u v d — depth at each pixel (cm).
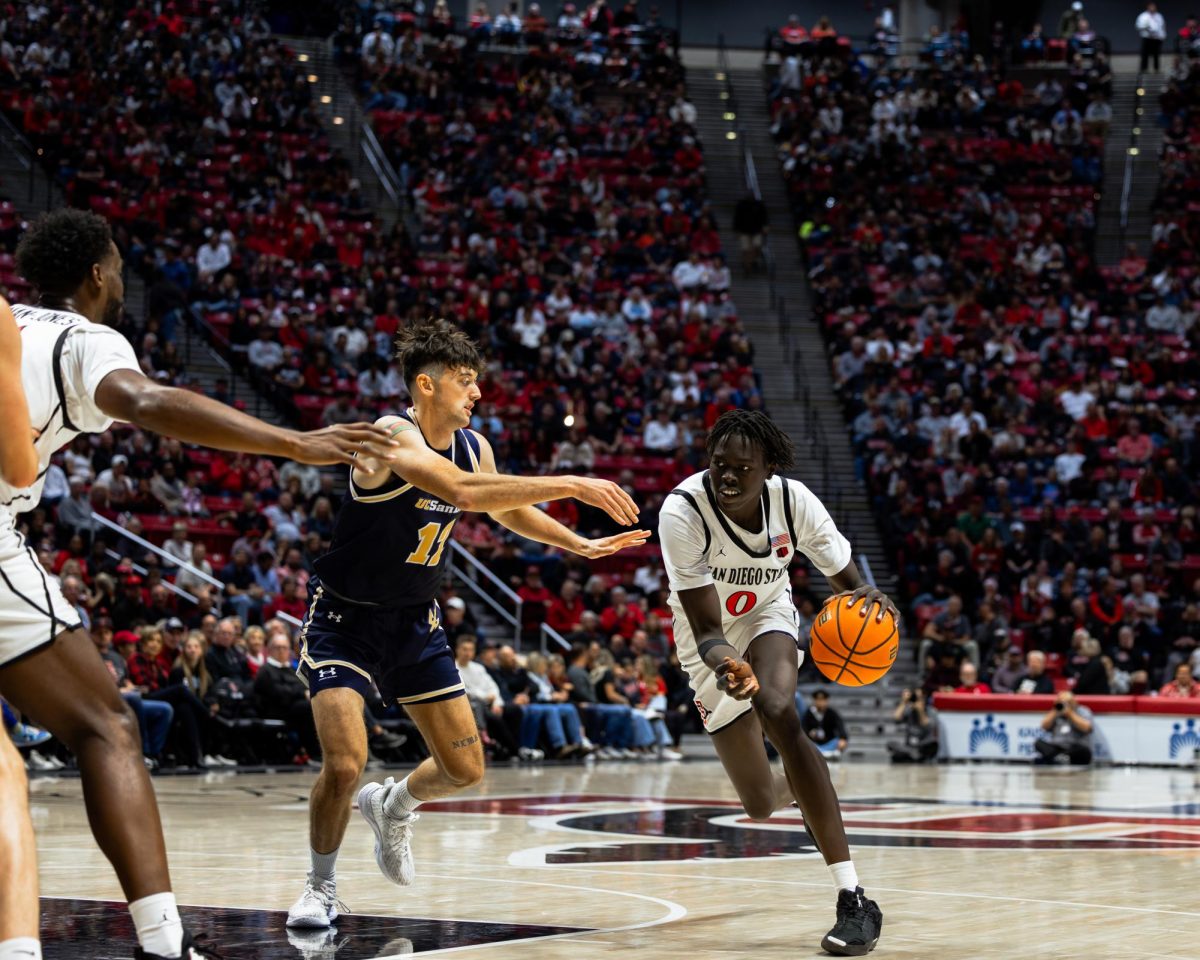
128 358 372
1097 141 3766
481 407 2491
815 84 3825
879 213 3409
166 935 344
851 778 1638
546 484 448
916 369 2869
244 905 567
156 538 1984
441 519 525
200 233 2703
